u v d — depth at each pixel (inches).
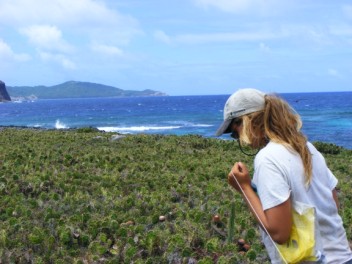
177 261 262.2
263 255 269.1
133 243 280.1
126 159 550.0
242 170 163.9
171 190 397.7
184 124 3390.7
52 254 270.7
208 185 409.4
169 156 597.0
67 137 803.4
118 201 356.5
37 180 419.5
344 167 566.9
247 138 163.2
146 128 3107.8
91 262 263.7
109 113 5516.7
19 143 720.3
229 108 167.2
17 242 280.5
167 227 305.7
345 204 371.9
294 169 154.6
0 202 362.3
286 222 152.0
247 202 161.2
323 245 161.0
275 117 161.0
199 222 314.0
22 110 7460.6
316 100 7716.5
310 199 156.8
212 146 735.7
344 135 2277.3
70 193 400.2
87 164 517.0
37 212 334.0
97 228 299.1
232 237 271.9
